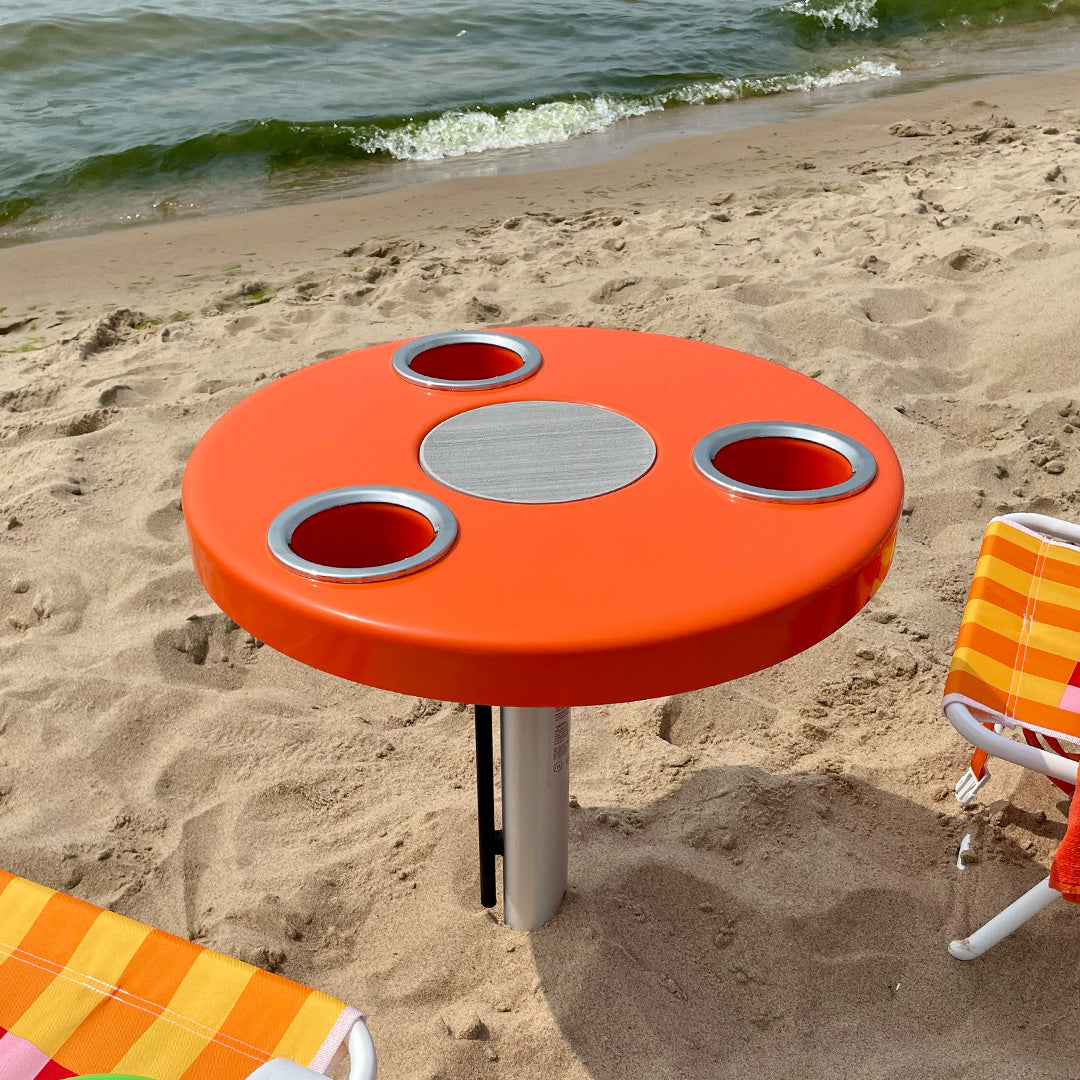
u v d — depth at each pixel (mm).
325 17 12891
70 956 1313
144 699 2619
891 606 2881
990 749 1718
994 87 10375
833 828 2203
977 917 1999
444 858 2137
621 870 2066
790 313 4480
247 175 8312
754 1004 1849
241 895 2094
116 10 12352
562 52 11781
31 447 3809
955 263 4898
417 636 1197
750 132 9078
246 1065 1194
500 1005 1844
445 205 7250
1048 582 2059
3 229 7168
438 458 1558
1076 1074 1726
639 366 1869
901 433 3652
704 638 1220
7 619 2973
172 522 3373
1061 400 3832
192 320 5195
